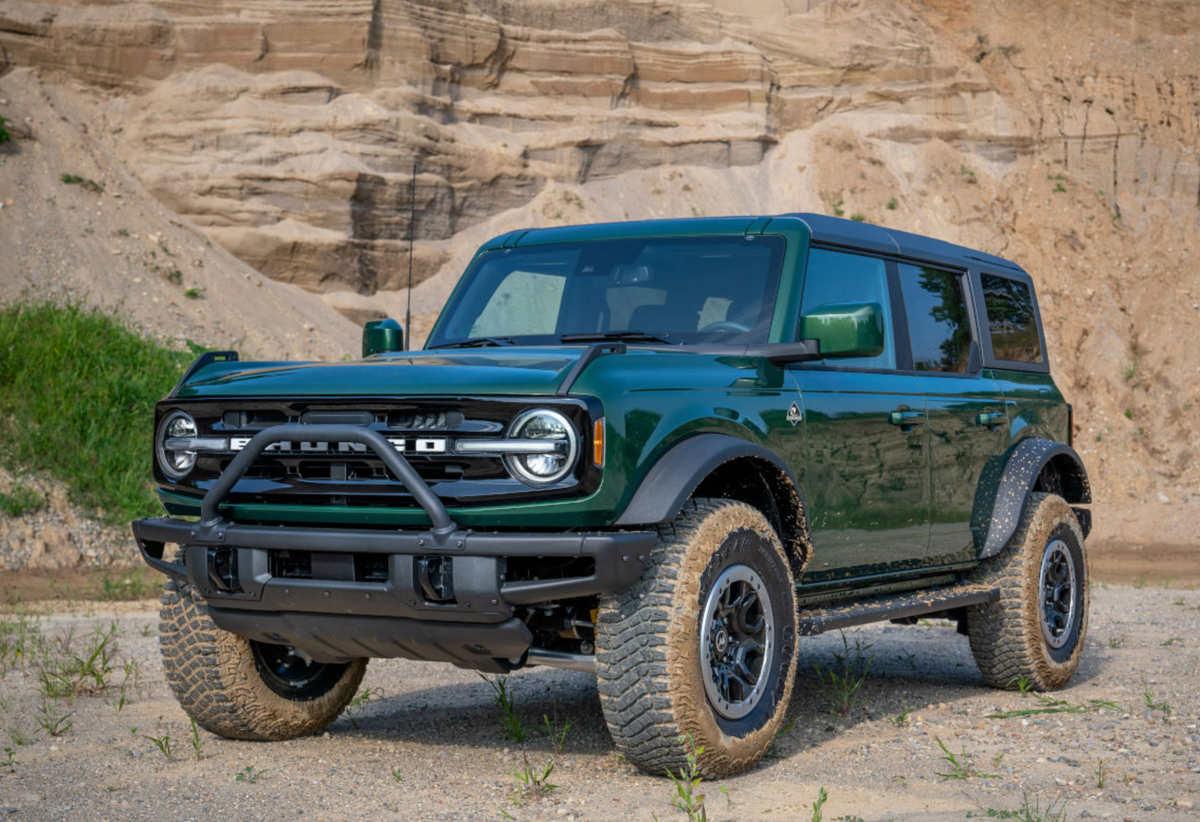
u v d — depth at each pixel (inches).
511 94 1286.9
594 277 218.2
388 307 1147.3
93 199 1065.5
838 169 1369.3
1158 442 1251.2
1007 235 1376.7
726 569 174.1
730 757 173.0
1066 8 1525.6
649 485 164.2
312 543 165.8
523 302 221.8
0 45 1128.2
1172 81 1469.0
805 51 1435.8
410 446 162.6
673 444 169.8
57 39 1149.7
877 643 335.0
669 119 1347.2
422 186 1177.4
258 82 1171.9
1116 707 232.8
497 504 159.3
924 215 1364.4
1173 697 243.8
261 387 175.0
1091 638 335.3
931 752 194.4
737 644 178.2
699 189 1317.7
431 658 174.6
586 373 162.7
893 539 220.8
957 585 251.8
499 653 166.6
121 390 794.8
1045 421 276.5
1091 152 1435.8
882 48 1445.6
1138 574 836.6
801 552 194.7
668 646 164.7
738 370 188.1
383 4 1206.3
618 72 1321.4
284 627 177.3
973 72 1460.4
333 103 1177.4
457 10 1254.3
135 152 1141.7
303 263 1122.0
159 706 232.7
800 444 194.5
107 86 1161.4
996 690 261.6
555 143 1268.5
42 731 209.3
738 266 209.6
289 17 1188.5
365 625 170.7
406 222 1174.3
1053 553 262.5
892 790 169.5
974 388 251.0
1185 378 1277.1
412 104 1196.5
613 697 167.2
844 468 205.5
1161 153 1429.6
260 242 1114.1
